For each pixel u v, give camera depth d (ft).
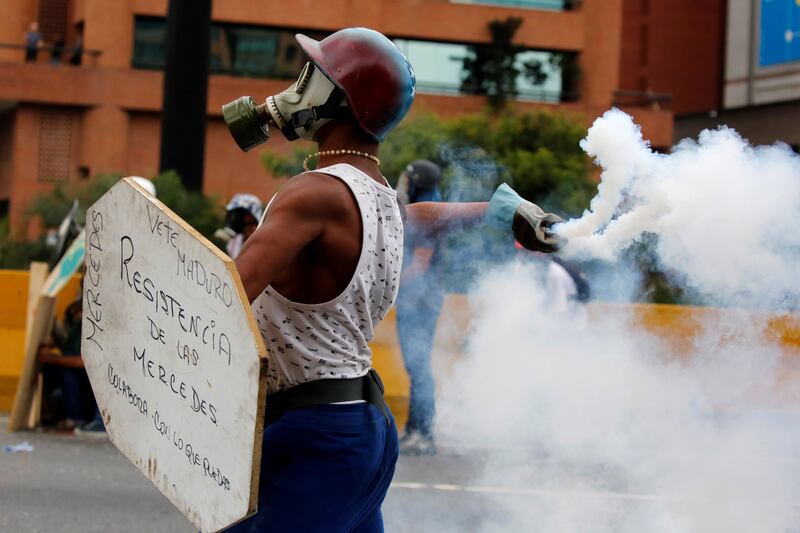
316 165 8.89
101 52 84.89
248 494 7.17
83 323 8.74
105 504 18.78
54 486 19.90
